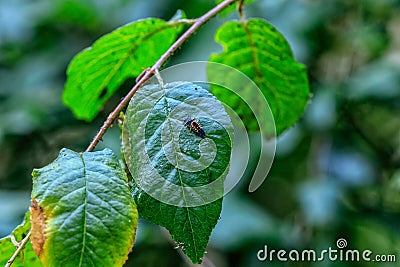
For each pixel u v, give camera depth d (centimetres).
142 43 49
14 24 104
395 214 92
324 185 88
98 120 95
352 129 95
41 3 105
